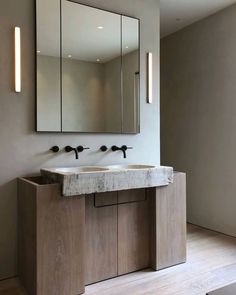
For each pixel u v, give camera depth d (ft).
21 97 8.52
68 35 9.23
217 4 11.75
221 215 12.55
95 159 9.72
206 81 13.15
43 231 7.04
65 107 9.19
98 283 8.07
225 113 12.29
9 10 8.30
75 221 7.47
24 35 8.54
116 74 10.09
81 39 9.45
